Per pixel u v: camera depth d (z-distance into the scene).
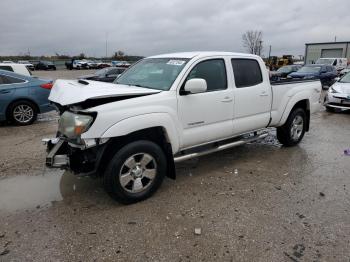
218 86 5.04
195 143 4.81
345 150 6.48
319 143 7.13
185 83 4.54
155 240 3.39
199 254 3.17
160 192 4.52
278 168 5.48
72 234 3.50
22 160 5.78
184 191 4.55
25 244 3.32
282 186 4.73
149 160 4.21
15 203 4.19
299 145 6.95
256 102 5.60
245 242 3.35
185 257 3.13
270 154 6.27
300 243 3.34
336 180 4.96
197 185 4.76
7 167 5.43
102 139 3.80
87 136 3.72
